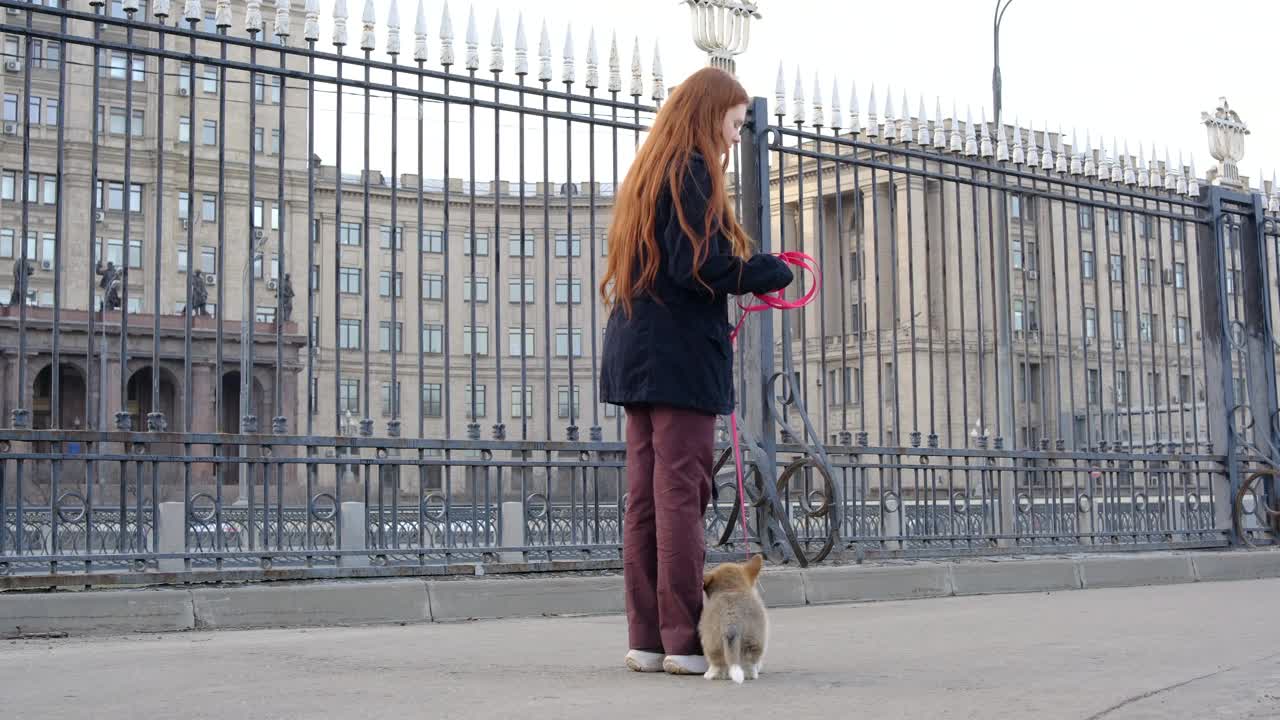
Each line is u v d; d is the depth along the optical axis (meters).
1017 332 27.59
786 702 3.62
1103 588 9.52
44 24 37.34
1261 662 4.71
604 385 4.40
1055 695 3.81
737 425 8.85
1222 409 11.70
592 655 5.02
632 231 4.29
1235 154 13.70
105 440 6.52
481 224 44.88
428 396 47.28
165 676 4.28
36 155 41.38
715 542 8.79
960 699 3.71
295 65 30.22
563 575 7.78
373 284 47.47
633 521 4.39
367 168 7.41
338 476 7.13
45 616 5.97
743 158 9.19
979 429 9.97
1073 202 10.93
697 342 4.22
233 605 6.45
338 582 6.98
